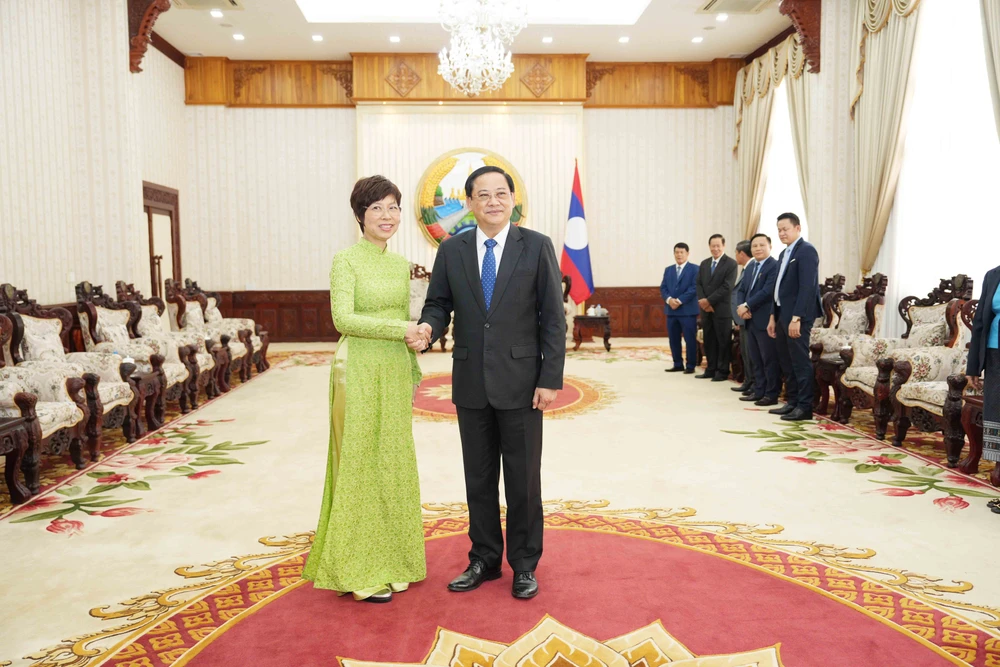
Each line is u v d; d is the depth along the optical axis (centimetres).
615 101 1312
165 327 809
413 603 276
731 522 365
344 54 1247
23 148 725
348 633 253
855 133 882
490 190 278
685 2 1020
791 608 267
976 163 697
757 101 1202
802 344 617
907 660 231
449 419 645
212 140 1267
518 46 1219
